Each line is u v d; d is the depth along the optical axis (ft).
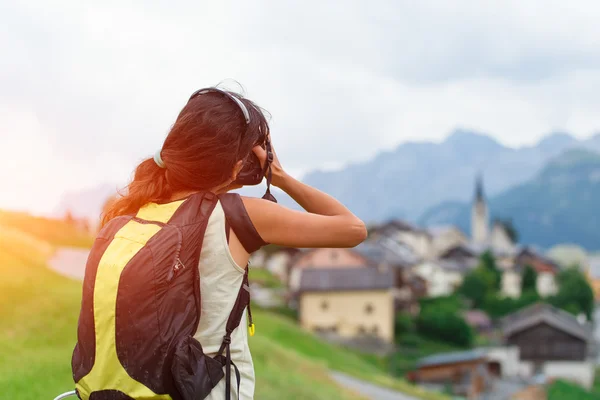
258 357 74.79
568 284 329.52
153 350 5.76
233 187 6.85
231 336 6.39
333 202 6.78
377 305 214.69
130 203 6.54
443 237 516.73
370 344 207.21
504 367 216.54
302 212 6.47
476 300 309.83
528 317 221.66
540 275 388.37
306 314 213.46
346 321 214.07
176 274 5.89
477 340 247.50
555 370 215.10
